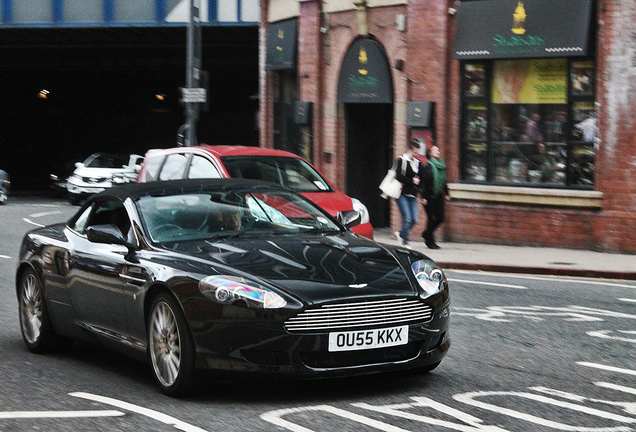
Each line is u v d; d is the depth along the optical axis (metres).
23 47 37.53
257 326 6.30
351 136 22.80
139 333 7.20
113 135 54.25
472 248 17.70
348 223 9.14
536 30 17.36
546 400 6.61
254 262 6.76
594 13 16.72
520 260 15.53
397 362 6.63
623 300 11.61
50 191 49.25
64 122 54.34
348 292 6.46
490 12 18.20
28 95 52.66
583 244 17.00
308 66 23.36
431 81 19.39
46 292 8.50
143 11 32.19
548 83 17.67
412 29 19.75
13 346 9.08
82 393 6.96
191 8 23.92
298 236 7.52
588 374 7.51
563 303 11.37
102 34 35.25
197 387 6.65
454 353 8.38
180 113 53.53
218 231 7.50
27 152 54.00
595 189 16.91
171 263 6.86
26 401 6.74
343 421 6.04
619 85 16.31
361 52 21.53
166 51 39.88
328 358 6.42
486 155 18.73
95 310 7.78
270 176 13.36
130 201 7.84
